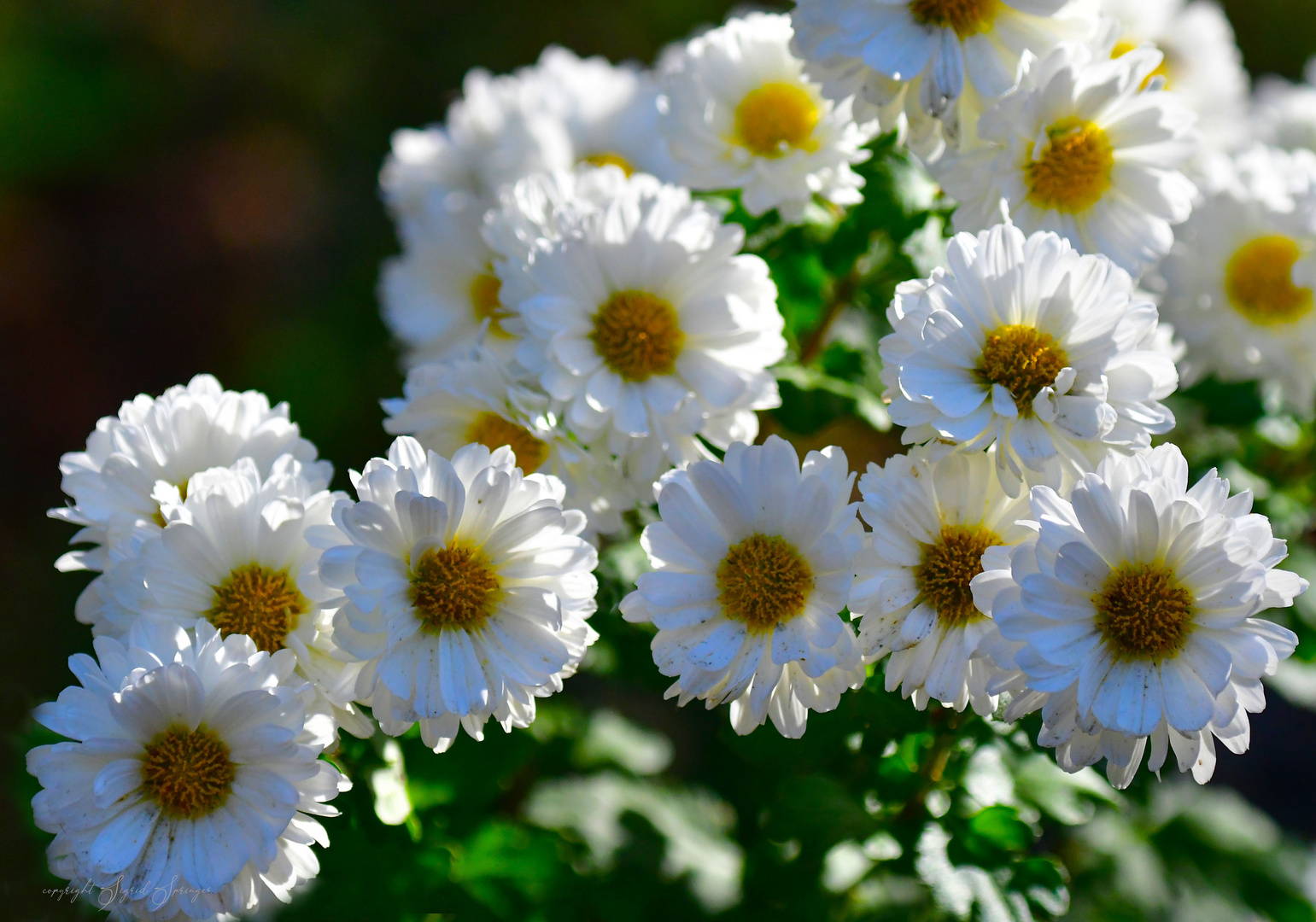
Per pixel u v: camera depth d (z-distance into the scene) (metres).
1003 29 0.55
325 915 0.54
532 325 0.54
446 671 0.50
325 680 0.51
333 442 1.15
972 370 0.51
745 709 0.52
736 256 0.58
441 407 0.55
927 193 0.58
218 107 1.47
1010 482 0.51
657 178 0.66
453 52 1.41
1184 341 0.60
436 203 0.67
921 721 0.53
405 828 0.55
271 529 0.51
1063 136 0.54
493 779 0.57
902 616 0.51
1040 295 0.51
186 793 0.50
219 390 0.54
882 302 0.60
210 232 1.37
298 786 0.50
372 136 1.40
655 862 0.61
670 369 0.55
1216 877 0.64
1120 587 0.49
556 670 0.51
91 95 1.43
